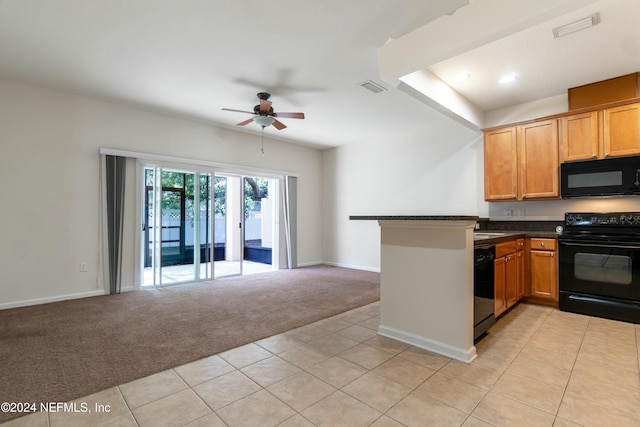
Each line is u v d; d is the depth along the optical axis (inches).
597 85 140.6
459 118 156.5
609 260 126.3
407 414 66.4
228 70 131.5
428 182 209.9
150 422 64.2
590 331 113.3
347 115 185.8
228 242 271.0
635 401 70.5
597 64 125.1
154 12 94.7
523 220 169.5
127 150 173.0
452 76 136.7
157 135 184.2
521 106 168.4
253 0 89.2
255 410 68.1
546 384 77.8
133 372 84.5
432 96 133.8
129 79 140.3
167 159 186.1
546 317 129.5
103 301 152.9
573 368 85.8
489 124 179.6
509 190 163.6
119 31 104.7
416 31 102.7
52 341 104.3
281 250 248.8
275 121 158.2
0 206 139.0
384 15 95.9
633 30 102.0
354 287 183.8
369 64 126.1
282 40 109.7
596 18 95.9
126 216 173.8
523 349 98.3
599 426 62.4
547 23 98.6
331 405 69.7
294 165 256.5
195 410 68.2
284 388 76.7
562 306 137.8
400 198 224.4
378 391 75.1
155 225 185.2
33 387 77.0
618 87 135.5
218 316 131.1
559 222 159.0
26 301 144.6
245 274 226.1
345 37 107.7
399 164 225.3
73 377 81.8
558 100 157.0
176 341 104.9
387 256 109.4
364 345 101.8
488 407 68.7
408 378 81.0
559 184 148.9
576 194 141.6
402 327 105.3
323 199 276.7
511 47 113.2
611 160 133.0
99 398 72.6
